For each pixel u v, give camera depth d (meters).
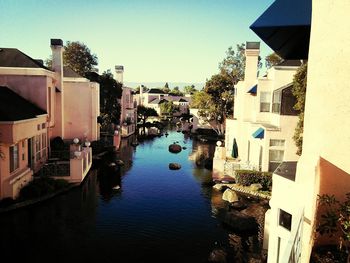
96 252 18.31
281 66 30.50
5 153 23.33
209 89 62.31
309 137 7.37
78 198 27.11
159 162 43.59
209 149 55.53
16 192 24.03
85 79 46.75
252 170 30.94
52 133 38.91
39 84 33.69
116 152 49.91
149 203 26.81
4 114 23.48
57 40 38.56
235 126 39.62
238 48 63.47
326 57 6.79
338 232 7.34
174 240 20.20
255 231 21.78
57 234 20.30
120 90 62.72
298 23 6.39
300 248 7.07
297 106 20.95
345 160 6.74
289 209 10.35
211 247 19.48
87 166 35.03
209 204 26.88
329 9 6.60
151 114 105.44
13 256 17.47
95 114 46.44
